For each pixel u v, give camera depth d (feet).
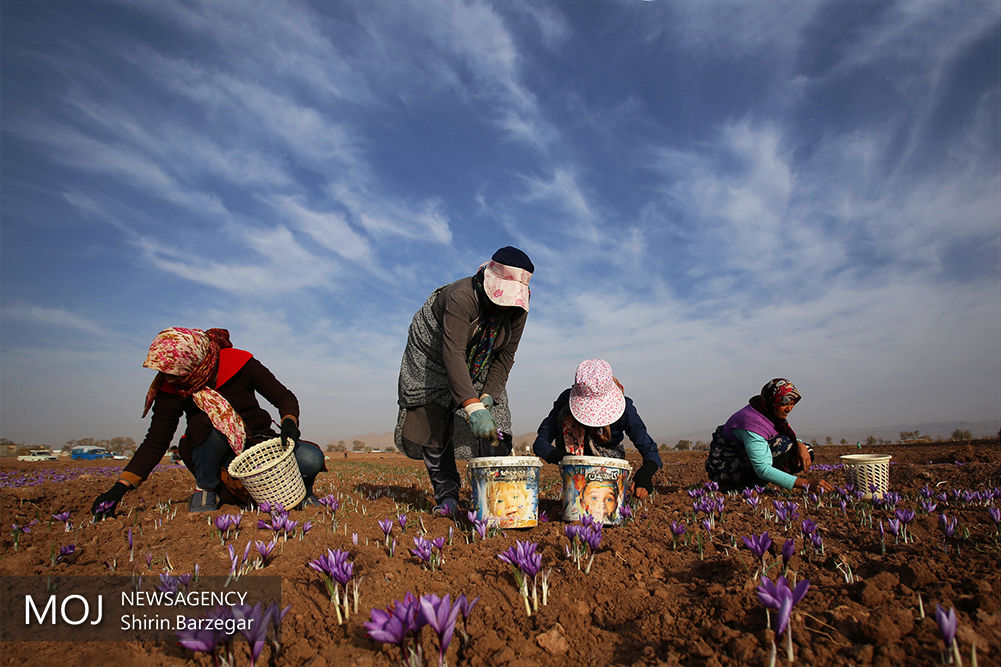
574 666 7.45
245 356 16.61
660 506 16.87
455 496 16.33
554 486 24.90
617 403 16.75
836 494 18.49
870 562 10.06
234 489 16.42
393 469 51.13
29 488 26.04
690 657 7.31
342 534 13.17
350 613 8.73
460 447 15.79
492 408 16.08
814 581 9.41
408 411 16.30
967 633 7.04
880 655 6.86
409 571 10.30
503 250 14.60
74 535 13.98
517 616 8.71
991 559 10.14
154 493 22.52
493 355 16.17
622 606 9.03
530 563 8.82
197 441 15.84
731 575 9.59
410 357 16.10
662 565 10.84
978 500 16.24
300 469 16.99
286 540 12.64
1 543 13.34
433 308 15.55
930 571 9.16
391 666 7.30
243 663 7.48
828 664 6.86
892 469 26.17
